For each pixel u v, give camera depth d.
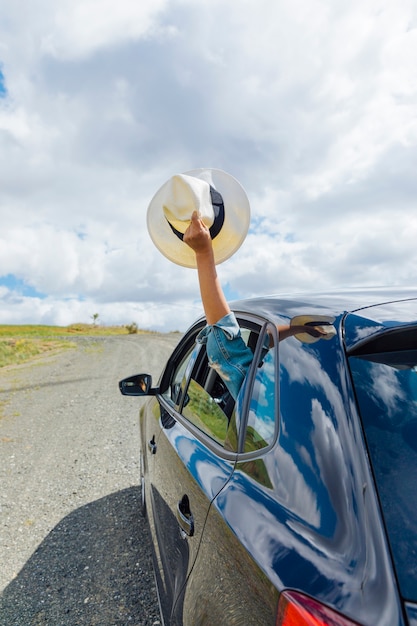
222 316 1.53
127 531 3.35
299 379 1.20
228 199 1.58
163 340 40.03
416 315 1.22
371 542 0.84
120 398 8.96
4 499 4.10
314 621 0.78
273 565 0.93
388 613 0.74
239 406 1.49
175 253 1.69
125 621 2.39
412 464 0.96
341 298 1.50
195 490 1.50
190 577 1.41
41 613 2.49
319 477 1.00
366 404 1.06
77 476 4.61
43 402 8.98
